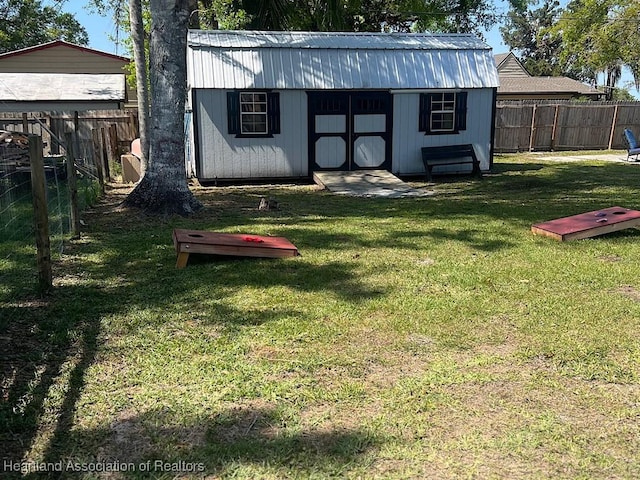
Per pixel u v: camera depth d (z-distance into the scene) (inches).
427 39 572.4
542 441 105.7
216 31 531.5
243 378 129.9
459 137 551.5
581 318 167.3
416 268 221.8
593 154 753.6
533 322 164.6
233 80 486.3
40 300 182.2
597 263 226.8
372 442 105.2
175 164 340.5
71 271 216.5
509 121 776.3
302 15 780.0
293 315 170.6
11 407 116.0
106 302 181.5
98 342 150.0
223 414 114.5
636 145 670.5
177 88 334.6
